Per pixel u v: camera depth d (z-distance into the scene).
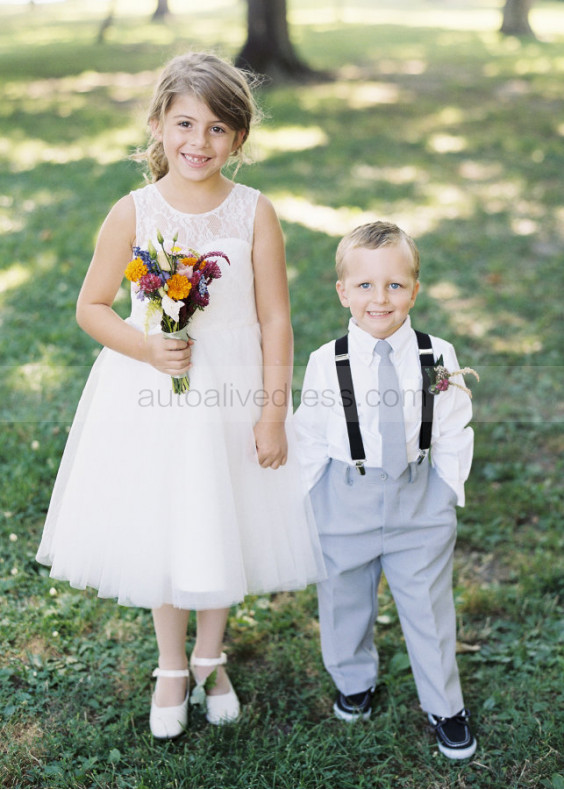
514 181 8.80
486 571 3.34
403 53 18.83
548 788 2.38
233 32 23.36
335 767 2.44
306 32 23.34
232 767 2.44
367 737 2.51
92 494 2.38
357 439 2.36
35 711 2.59
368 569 2.53
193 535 2.27
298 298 5.59
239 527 2.41
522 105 12.82
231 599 2.31
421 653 2.46
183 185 2.29
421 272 6.23
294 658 2.84
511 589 3.19
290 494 2.48
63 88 14.32
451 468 2.44
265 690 2.74
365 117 11.78
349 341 2.38
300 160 9.45
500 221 7.52
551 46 20.48
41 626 2.90
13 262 6.16
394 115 11.99
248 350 2.38
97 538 2.40
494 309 5.63
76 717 2.56
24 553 3.28
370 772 2.44
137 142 10.09
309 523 2.50
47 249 6.46
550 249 6.85
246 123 2.26
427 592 2.42
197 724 2.59
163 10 29.22
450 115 12.05
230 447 2.37
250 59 14.55
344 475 2.41
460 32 23.86
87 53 19.34
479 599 3.12
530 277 6.14
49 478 3.73
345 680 2.60
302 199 8.02
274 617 3.04
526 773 2.42
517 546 3.47
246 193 2.36
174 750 2.49
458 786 2.40
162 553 2.34
